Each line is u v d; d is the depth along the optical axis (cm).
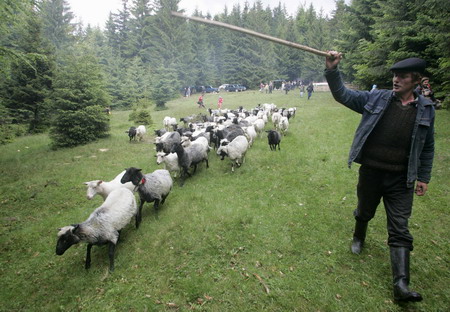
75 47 3266
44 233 489
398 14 1468
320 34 4488
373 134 260
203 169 795
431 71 1209
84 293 332
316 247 375
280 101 2627
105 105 1401
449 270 315
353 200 510
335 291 295
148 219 506
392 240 260
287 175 674
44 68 1734
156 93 2873
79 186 717
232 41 4550
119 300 313
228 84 4553
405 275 243
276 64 4853
